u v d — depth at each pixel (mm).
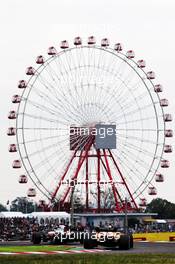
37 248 67750
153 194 139000
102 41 135500
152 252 60969
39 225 112438
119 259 50000
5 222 114375
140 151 129125
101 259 49906
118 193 133625
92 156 131875
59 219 122812
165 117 133125
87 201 138750
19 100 126750
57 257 52219
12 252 60781
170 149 134375
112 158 131625
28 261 47844
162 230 138875
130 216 143625
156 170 129250
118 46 133500
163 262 47406
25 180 131500
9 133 127000
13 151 127812
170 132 133500
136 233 113938
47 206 133000
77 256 53438
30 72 126438
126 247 66312
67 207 133750
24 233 105062
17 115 124812
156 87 133875
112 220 140125
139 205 139125
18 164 130375
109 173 132375
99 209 140125
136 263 46594
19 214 124812
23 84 126500
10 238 102688
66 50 127812
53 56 126938
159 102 133125
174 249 67812
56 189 129750
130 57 130750
